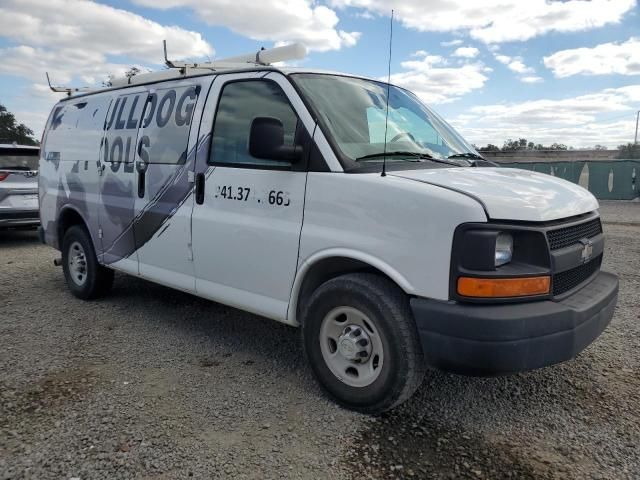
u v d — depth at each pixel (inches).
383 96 158.7
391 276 114.4
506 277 105.5
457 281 106.6
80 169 214.4
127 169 186.5
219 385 142.4
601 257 142.9
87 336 180.7
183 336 181.0
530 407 130.5
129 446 112.3
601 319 120.4
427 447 112.9
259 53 165.9
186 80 171.0
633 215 550.0
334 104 139.8
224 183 150.4
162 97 177.6
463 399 134.5
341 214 123.5
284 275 136.4
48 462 106.7
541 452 111.4
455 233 106.3
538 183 130.6
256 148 125.7
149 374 149.4
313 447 112.7
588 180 745.6
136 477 102.4
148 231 178.2
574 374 148.7
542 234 109.0
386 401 119.5
